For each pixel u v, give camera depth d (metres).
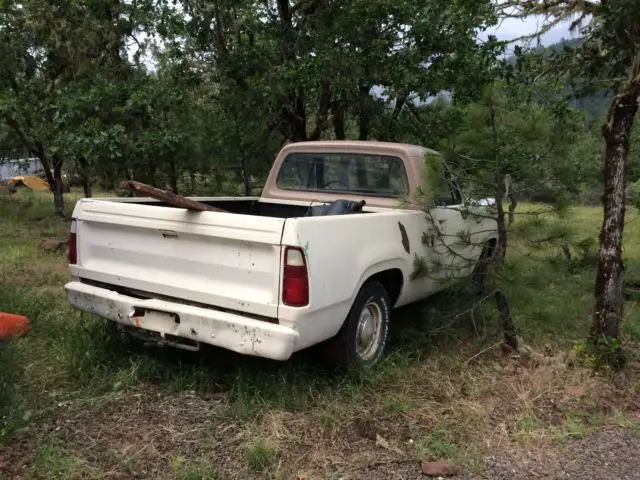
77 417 3.47
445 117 8.33
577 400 3.99
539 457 3.28
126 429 3.36
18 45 11.91
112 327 4.59
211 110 9.13
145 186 3.43
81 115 8.34
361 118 8.69
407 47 7.89
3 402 3.51
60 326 4.89
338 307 3.76
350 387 3.92
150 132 8.48
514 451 3.33
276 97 7.76
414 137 8.56
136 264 4.04
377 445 3.31
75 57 10.35
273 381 3.85
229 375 4.03
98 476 2.89
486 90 4.41
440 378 4.24
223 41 8.38
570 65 5.12
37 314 5.25
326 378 4.11
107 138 8.02
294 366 4.13
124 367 4.15
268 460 3.08
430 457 3.21
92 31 10.30
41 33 10.80
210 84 9.60
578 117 6.13
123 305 3.93
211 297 3.64
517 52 6.38
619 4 4.18
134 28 10.41
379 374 4.15
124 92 8.77
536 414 3.79
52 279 6.78
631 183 8.31
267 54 8.17
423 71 8.10
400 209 4.82
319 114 8.71
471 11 5.35
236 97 8.01
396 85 8.02
